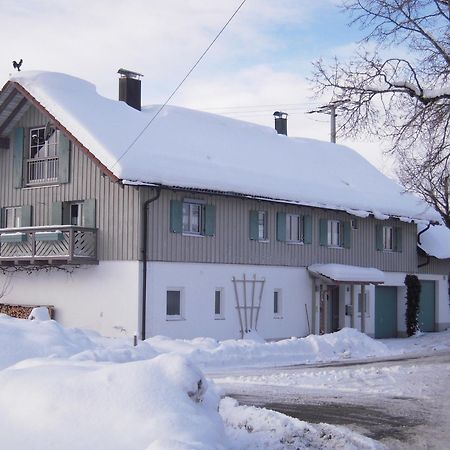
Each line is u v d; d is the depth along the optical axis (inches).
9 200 1075.9
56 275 995.3
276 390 585.9
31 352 571.5
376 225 1289.4
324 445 367.6
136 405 263.9
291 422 406.0
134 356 631.2
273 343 892.0
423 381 633.0
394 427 433.1
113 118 1020.5
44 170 1044.5
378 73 679.1
